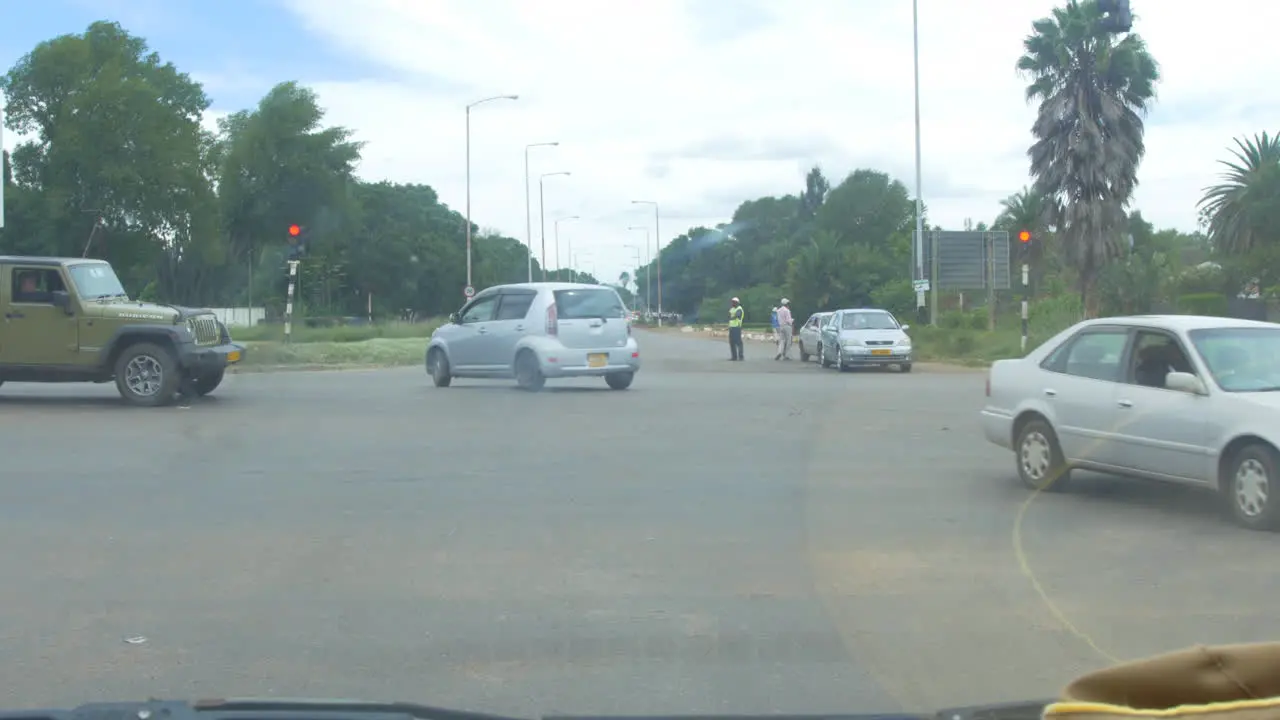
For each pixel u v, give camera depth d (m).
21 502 9.69
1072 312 34.94
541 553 7.83
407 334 48.38
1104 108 38.78
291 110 82.94
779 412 17.16
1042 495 9.84
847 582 6.93
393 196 101.69
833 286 66.00
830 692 5.09
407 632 6.05
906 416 16.59
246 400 18.84
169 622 6.24
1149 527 8.43
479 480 10.86
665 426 15.28
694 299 132.38
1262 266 39.84
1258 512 8.30
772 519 8.95
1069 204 39.78
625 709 4.89
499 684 5.23
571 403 18.52
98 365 17.27
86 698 5.04
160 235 71.69
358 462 12.01
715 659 5.57
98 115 65.81
